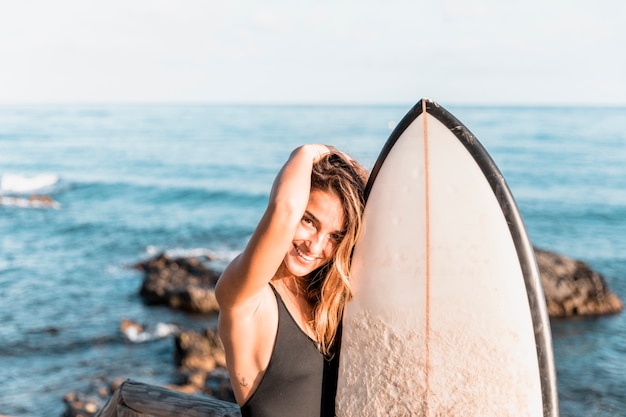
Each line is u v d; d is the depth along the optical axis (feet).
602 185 119.14
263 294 6.88
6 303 49.08
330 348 7.34
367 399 7.25
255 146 199.93
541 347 6.79
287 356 6.98
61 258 66.13
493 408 6.91
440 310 7.09
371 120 319.27
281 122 310.45
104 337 40.50
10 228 82.64
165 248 72.43
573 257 71.10
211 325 43.88
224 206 104.37
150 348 38.73
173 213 97.25
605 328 45.14
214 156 173.88
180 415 8.16
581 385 35.65
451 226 7.10
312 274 7.38
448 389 7.04
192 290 47.42
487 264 6.95
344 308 7.40
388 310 7.23
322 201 6.93
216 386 32.78
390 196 7.32
